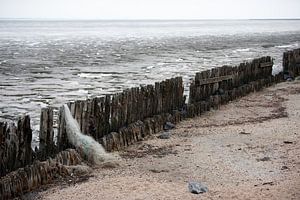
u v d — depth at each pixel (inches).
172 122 486.3
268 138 419.2
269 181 297.1
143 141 422.0
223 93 610.5
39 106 666.8
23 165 308.2
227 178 310.3
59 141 347.6
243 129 459.5
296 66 856.9
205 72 565.9
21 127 304.3
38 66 1272.1
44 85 890.7
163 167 340.8
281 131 444.5
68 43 2561.5
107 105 392.8
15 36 3627.0
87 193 287.1
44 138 329.1
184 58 1537.9
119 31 5319.9
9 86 872.9
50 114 331.3
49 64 1333.7
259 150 378.9
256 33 4256.9
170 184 300.0
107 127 395.9
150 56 1636.3
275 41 2728.8
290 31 4842.5
